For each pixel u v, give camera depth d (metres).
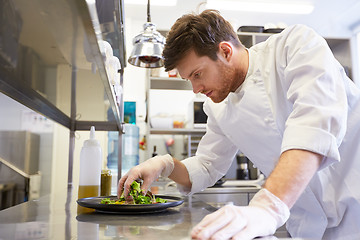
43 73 0.97
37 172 2.79
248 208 0.69
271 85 1.14
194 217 0.86
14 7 0.52
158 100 4.02
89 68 0.86
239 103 1.24
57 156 3.06
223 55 1.09
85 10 0.48
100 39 0.62
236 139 1.35
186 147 3.75
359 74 4.32
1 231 0.68
